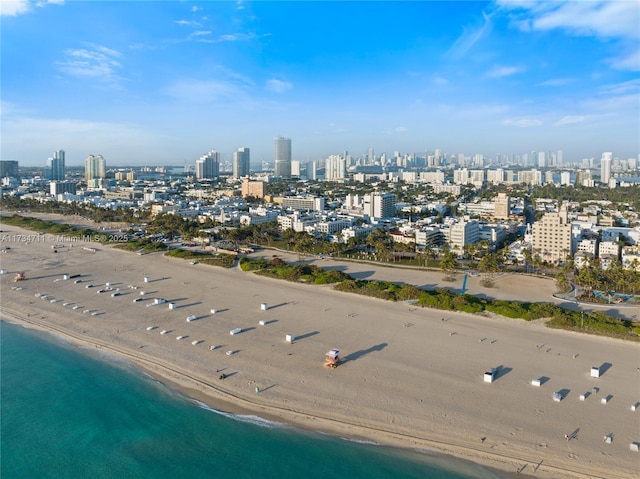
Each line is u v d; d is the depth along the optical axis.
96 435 109.50
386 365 138.88
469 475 94.12
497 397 120.75
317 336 161.50
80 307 195.88
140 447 105.38
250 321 177.12
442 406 116.62
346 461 98.94
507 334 163.00
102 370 138.88
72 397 124.62
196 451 103.31
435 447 102.06
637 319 181.25
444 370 135.50
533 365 138.88
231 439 106.62
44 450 104.94
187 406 119.25
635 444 100.12
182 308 193.50
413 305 195.62
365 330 167.12
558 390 124.31
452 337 160.50
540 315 177.62
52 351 152.38
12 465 100.69
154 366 140.62
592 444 101.69
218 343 156.00
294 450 102.75
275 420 112.75
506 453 99.56
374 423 110.12
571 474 93.44
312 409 116.06
